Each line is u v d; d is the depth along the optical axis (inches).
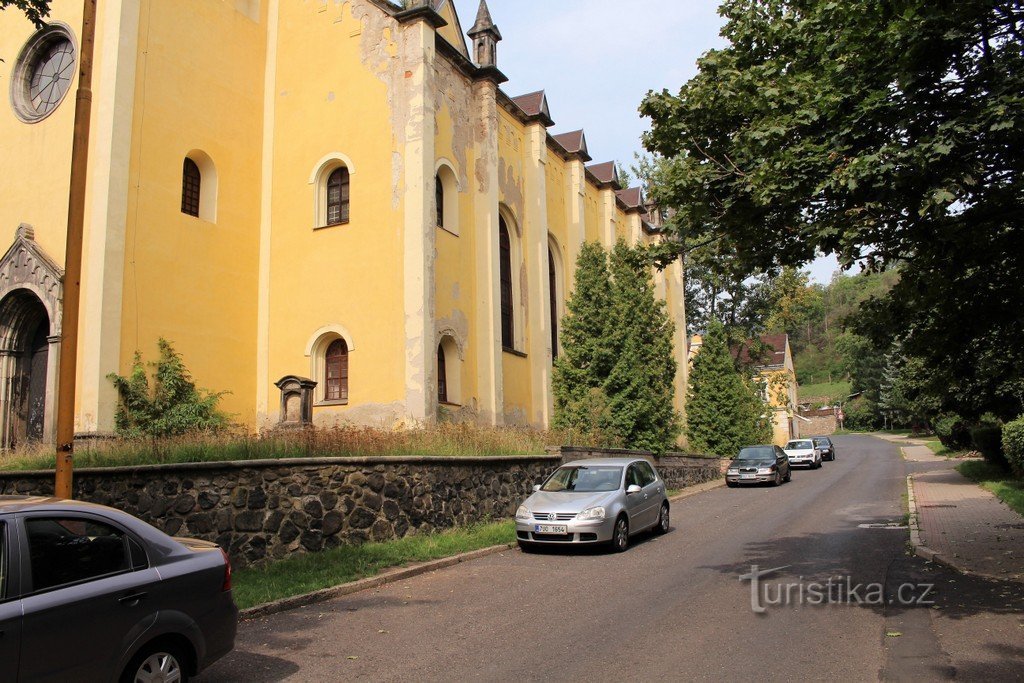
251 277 859.4
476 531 548.1
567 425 888.9
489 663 255.6
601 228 1291.8
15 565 181.8
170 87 781.3
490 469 614.9
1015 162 300.0
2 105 813.2
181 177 787.4
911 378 1024.9
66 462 313.9
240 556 412.2
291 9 897.5
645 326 1010.7
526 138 1052.5
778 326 2018.9
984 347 424.8
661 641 277.4
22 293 744.3
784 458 1186.6
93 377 673.0
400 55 819.4
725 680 232.4
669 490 995.3
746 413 1540.4
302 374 821.9
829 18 327.3
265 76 903.7
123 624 196.9
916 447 2005.4
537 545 526.9
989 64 294.0
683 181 350.9
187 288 777.6
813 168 310.2
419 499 522.9
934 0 286.8
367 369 785.6
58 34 795.4
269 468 433.7
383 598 364.2
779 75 355.3
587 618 315.6
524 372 994.7
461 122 884.0
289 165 869.2
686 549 506.6
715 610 325.1
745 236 349.7
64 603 185.0
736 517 691.4
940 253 338.0
